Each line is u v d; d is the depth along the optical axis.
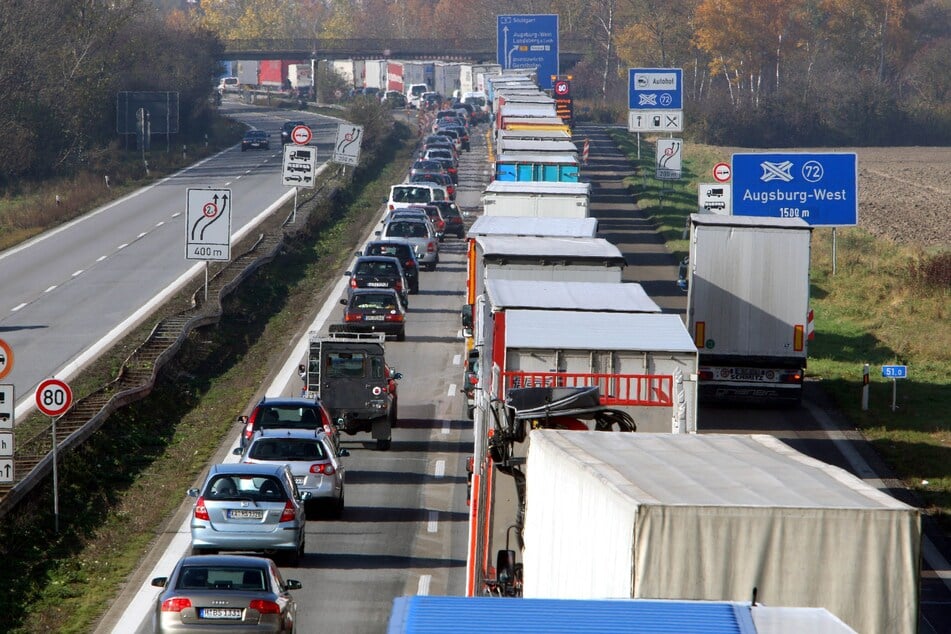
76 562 72.25
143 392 107.75
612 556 33.22
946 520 80.62
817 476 36.06
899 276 172.25
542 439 42.16
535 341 70.00
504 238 109.81
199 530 70.19
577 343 69.75
